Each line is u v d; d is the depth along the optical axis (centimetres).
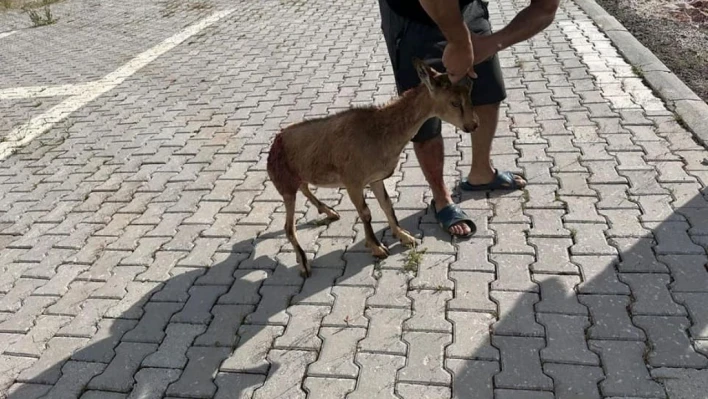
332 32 998
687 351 319
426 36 400
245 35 1048
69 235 503
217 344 364
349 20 1060
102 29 1247
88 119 754
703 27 808
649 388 300
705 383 300
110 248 477
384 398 312
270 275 422
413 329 356
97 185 582
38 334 392
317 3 1213
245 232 477
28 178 616
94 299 419
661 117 564
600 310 352
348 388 321
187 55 975
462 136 586
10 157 670
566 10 905
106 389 341
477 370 322
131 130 702
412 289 390
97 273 448
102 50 1080
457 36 343
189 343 367
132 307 405
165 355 361
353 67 814
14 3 1616
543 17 390
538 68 714
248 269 430
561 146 539
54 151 672
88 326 393
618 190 464
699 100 579
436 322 359
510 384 312
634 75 660
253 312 387
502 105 634
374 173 396
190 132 675
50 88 898
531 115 604
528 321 351
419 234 445
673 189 455
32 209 554
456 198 484
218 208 515
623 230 418
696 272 372
